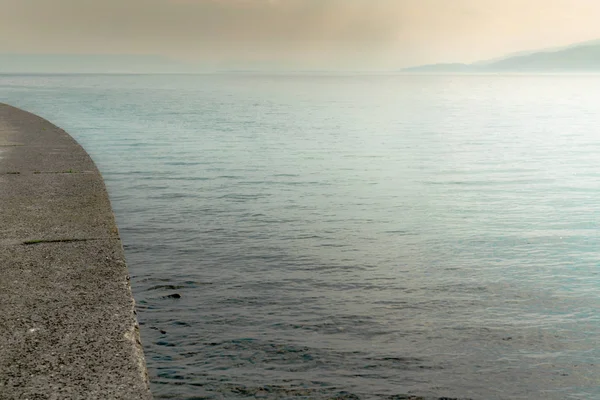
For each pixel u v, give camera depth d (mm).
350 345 4223
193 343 4184
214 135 19000
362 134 20125
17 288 3412
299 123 24234
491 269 6012
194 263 6055
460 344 4273
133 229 7391
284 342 4238
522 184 10977
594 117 30031
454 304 5051
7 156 8992
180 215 8156
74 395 2301
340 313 4809
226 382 3660
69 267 3799
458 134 20703
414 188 10445
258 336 4328
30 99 42938
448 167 12938
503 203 9266
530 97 55781
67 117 26000
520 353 4141
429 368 3904
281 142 17312
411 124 24734
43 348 2674
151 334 4316
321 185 10547
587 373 3867
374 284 5520
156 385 3598
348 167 12688
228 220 7914
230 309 4840
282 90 72000
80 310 3102
